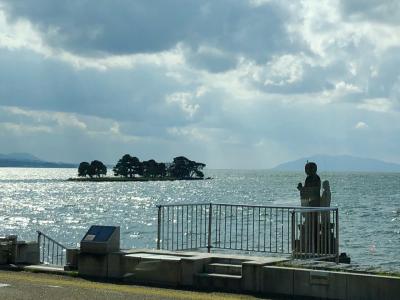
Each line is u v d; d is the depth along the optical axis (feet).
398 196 481.87
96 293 42.50
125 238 181.98
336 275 41.09
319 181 63.36
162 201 427.74
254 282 43.91
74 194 561.02
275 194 489.67
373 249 147.23
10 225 244.63
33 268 54.90
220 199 419.54
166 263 47.19
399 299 39.06
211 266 47.26
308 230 58.13
